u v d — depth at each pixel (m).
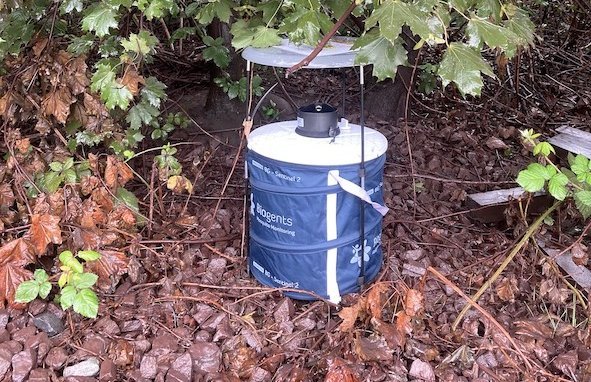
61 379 1.94
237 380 1.96
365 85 4.36
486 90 4.47
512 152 3.75
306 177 2.15
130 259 2.38
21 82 2.62
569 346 2.18
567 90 4.68
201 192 3.14
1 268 2.21
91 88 2.39
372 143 2.26
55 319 2.19
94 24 2.17
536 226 2.45
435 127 4.07
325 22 1.90
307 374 1.97
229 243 2.75
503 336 2.13
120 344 2.05
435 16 1.68
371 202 2.21
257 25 2.29
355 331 2.11
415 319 2.15
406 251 2.70
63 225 2.40
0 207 2.53
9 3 2.42
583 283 2.47
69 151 2.67
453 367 2.04
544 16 5.10
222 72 3.63
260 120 3.89
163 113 3.77
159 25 4.14
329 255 2.25
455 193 3.17
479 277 2.50
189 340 2.14
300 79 4.79
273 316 2.27
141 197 3.00
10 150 2.57
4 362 1.97
